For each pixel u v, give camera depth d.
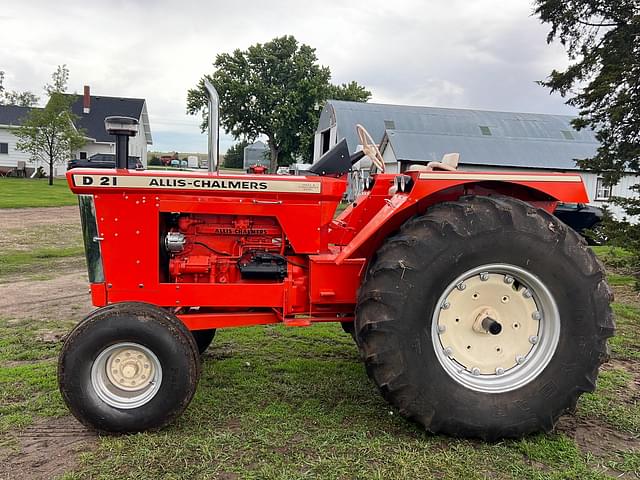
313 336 4.73
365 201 3.87
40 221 13.85
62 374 2.75
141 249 3.15
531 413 2.81
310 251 3.27
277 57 37.75
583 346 2.84
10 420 2.99
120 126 3.14
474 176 2.96
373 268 2.80
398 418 3.05
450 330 2.89
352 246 3.05
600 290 2.87
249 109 37.34
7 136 38.19
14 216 14.88
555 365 2.85
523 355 2.94
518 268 2.81
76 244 10.46
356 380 3.64
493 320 2.85
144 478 2.41
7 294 6.39
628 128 7.55
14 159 38.56
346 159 3.54
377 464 2.55
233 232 3.33
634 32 7.34
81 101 43.03
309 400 3.29
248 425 2.92
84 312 5.58
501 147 22.77
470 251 2.75
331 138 28.28
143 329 2.76
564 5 8.08
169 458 2.57
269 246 3.37
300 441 2.76
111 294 3.17
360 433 2.85
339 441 2.76
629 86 7.39
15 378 3.62
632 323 5.31
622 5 7.54
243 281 3.37
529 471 2.53
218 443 2.71
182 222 3.29
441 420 2.76
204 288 3.19
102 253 3.14
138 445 2.69
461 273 2.78
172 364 2.78
